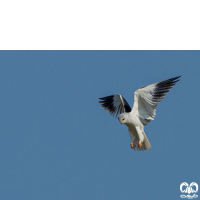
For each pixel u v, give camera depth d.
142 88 77.75
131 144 78.38
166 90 77.62
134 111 78.00
